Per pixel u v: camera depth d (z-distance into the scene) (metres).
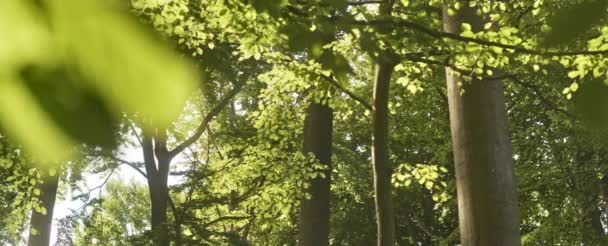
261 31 7.24
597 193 17.81
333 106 11.74
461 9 8.62
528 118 19.45
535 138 18.77
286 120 15.46
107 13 0.40
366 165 23.30
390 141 23.84
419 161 24.06
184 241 18.38
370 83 13.87
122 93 0.39
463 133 8.84
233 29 7.61
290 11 4.58
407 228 28.91
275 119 15.30
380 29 6.50
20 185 13.84
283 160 16.20
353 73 1.94
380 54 6.23
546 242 18.75
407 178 11.41
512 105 19.12
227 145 20.36
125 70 0.40
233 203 20.70
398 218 28.05
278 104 14.16
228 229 27.89
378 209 8.52
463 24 7.25
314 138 15.86
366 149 25.59
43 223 21.09
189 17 7.92
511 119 19.67
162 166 20.09
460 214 8.93
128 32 0.40
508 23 8.48
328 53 2.41
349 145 24.45
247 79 19.45
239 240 18.88
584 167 17.42
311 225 15.84
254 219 20.77
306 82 11.29
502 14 8.57
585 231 17.64
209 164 21.22
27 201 13.99
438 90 18.81
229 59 13.93
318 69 9.00
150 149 20.08
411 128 21.81
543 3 6.98
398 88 19.12
